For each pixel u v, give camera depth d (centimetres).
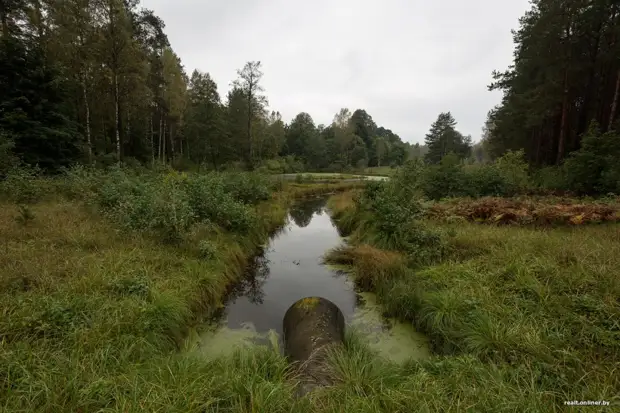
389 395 247
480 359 313
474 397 240
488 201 919
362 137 7325
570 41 1524
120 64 1725
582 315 333
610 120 1414
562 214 715
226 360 329
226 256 654
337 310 449
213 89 3444
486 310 377
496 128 2534
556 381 257
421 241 651
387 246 718
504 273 452
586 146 1141
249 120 3572
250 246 824
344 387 268
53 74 1384
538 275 430
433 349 394
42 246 488
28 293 345
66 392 233
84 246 518
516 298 387
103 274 415
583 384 255
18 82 1267
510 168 1468
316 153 5584
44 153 1295
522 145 2302
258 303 557
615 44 1462
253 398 242
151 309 369
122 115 2202
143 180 961
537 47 1614
